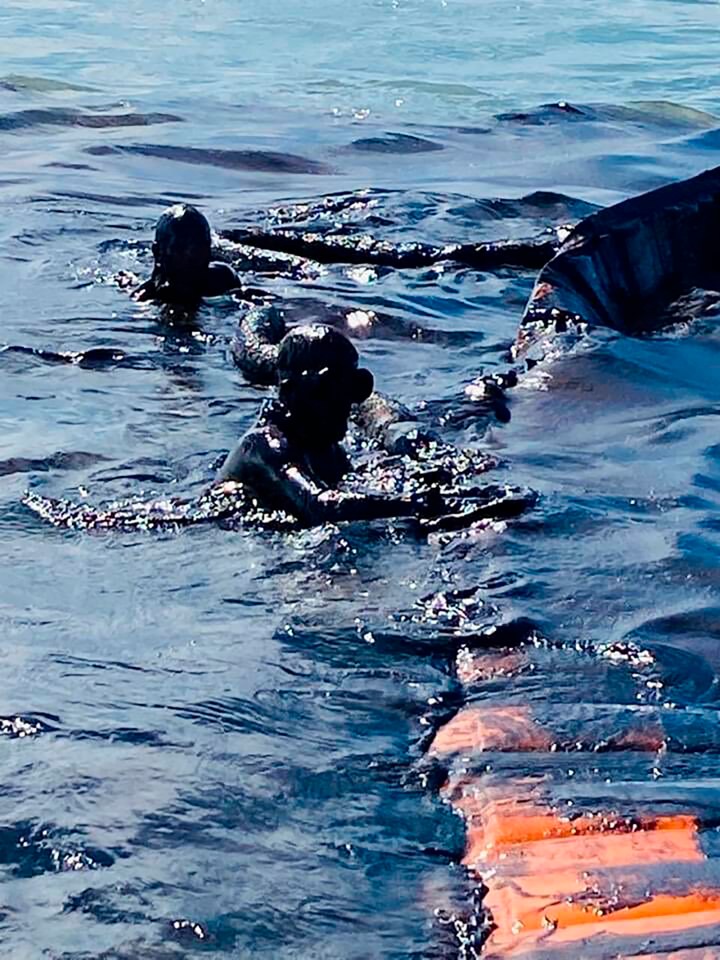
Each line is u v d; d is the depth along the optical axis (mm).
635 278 9477
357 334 9133
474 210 12500
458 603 5395
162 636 5102
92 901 3660
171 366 8281
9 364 8188
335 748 4422
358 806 4133
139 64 22672
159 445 6988
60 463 6711
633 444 7168
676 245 9742
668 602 5422
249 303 9602
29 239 11102
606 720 4598
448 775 4312
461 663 4988
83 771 4211
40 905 3643
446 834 4031
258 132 16891
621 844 3963
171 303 9508
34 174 13930
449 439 7207
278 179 14328
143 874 3773
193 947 3527
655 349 8578
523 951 3551
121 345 8609
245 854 3881
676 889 3773
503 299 10117
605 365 8172
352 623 5230
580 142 16734
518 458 6930
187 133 16625
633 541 5941
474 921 3670
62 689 4684
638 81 21625
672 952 3529
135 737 4410
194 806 4074
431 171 14945
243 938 3564
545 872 3852
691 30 26688
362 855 3914
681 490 6523
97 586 5496
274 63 22938
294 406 6270
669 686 4836
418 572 5641
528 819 4074
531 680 4859
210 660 4922
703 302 9383
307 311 9484
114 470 6637
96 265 10445
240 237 11281
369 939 3594
